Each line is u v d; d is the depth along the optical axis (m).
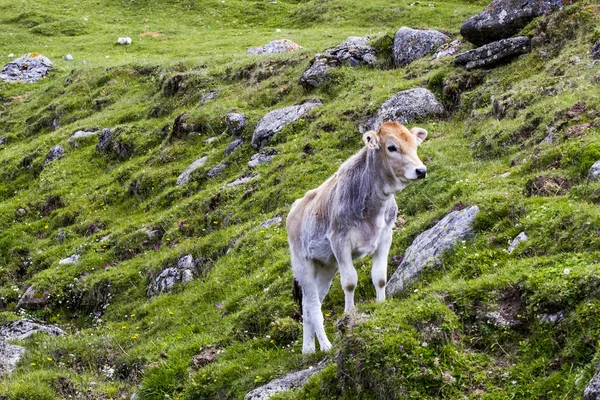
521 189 13.85
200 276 19.95
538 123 17.20
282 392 10.67
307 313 12.06
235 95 31.94
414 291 11.84
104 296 21.75
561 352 8.80
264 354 13.20
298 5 64.00
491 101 20.75
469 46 25.84
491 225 13.05
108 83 42.03
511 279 10.24
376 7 55.44
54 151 35.28
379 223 11.02
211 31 59.34
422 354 9.28
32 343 18.70
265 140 26.00
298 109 26.69
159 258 21.86
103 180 30.89
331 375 10.02
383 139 10.60
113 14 67.31
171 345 15.91
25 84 49.00
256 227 20.16
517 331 9.56
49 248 26.78
